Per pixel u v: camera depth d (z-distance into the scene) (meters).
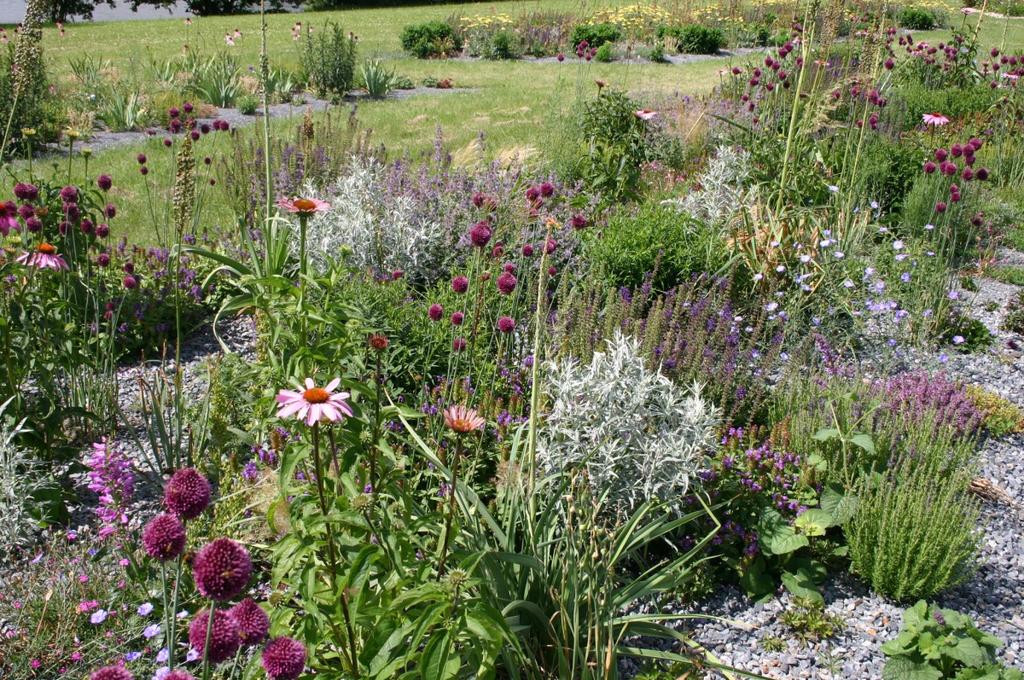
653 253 5.98
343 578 2.32
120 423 4.62
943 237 6.85
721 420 4.36
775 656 3.42
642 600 3.63
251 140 8.71
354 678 2.48
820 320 5.66
